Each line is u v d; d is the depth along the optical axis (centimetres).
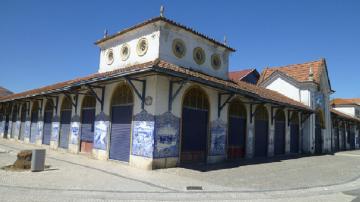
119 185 884
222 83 1406
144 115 1263
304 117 2470
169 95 1287
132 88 1352
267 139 1998
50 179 920
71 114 1806
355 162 1989
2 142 2298
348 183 1150
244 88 1662
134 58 1546
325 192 956
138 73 1138
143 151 1241
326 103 2830
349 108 4322
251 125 1841
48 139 2034
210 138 1498
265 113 1998
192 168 1281
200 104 1466
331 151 2948
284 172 1329
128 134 1344
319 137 2703
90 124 1630
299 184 1058
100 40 1786
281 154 2156
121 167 1241
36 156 1051
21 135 2456
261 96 1639
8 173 986
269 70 2914
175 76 1162
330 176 1297
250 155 1817
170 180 1003
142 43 1510
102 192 787
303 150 2456
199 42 1628
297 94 2552
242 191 894
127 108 1374
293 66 2842
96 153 1510
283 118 2205
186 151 1370
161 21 1408
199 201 756
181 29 1508
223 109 1606
